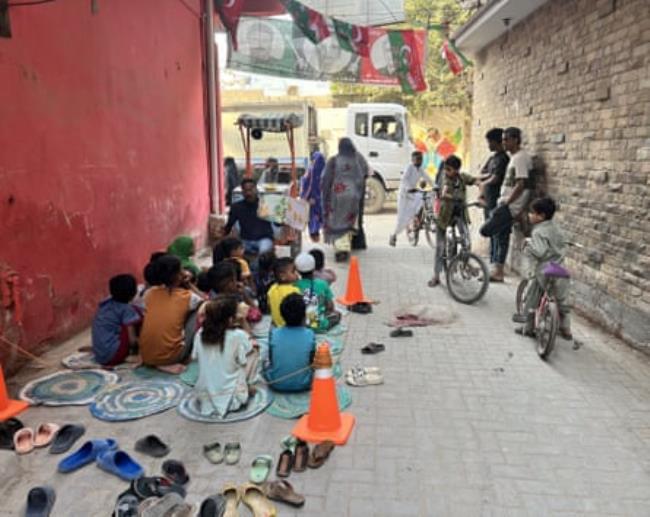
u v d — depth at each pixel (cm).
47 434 348
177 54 793
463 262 634
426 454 330
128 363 458
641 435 349
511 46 795
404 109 1451
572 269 595
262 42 1014
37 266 466
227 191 1191
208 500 276
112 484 305
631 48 477
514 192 679
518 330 532
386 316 585
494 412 379
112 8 589
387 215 1451
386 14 1098
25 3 447
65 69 502
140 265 660
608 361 461
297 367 397
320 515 279
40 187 469
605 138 523
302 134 1432
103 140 571
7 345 429
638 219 470
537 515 278
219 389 378
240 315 494
